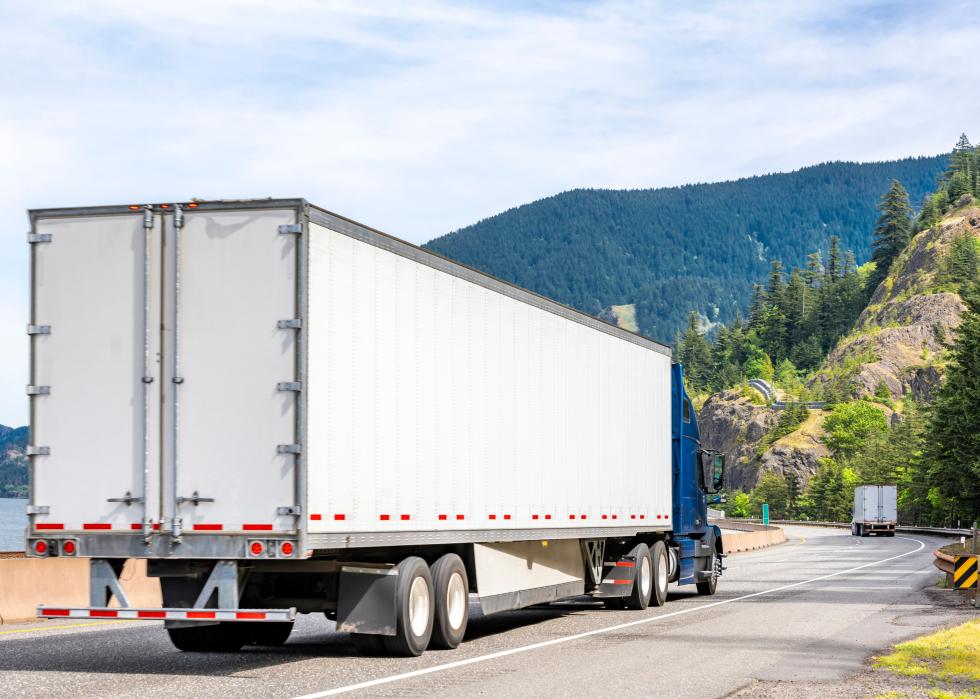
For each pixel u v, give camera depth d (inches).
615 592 821.9
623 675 481.4
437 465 571.8
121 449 482.9
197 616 472.1
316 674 478.0
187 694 422.0
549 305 714.2
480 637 639.8
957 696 430.0
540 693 430.6
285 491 465.4
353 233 507.8
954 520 3740.2
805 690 444.1
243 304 475.8
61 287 493.7
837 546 2508.6
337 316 494.0
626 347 854.5
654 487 897.5
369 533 509.7
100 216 492.1
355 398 504.1
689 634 656.4
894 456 5757.9
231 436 472.1
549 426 708.0
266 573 540.7
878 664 516.7
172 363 479.8
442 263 582.6
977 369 3319.4
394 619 525.7
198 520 471.5
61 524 485.1
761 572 1396.4
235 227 479.5
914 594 1002.1
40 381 492.7
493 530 627.8
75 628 692.1
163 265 484.7
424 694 423.8
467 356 605.9
